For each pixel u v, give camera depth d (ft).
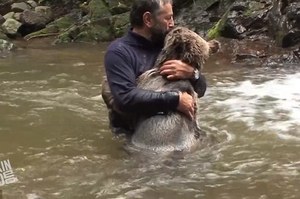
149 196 10.47
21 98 17.11
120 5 34.22
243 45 23.24
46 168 11.74
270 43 23.20
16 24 35.32
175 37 12.63
